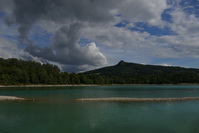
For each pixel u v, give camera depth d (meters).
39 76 153.25
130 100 44.00
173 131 20.38
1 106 34.50
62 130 20.33
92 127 21.50
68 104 37.44
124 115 27.58
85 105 36.31
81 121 23.83
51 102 40.09
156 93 74.56
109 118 25.67
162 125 22.56
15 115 26.86
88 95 62.25
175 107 35.12
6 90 84.94
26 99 43.97
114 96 58.97
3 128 20.66
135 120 24.78
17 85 134.75
